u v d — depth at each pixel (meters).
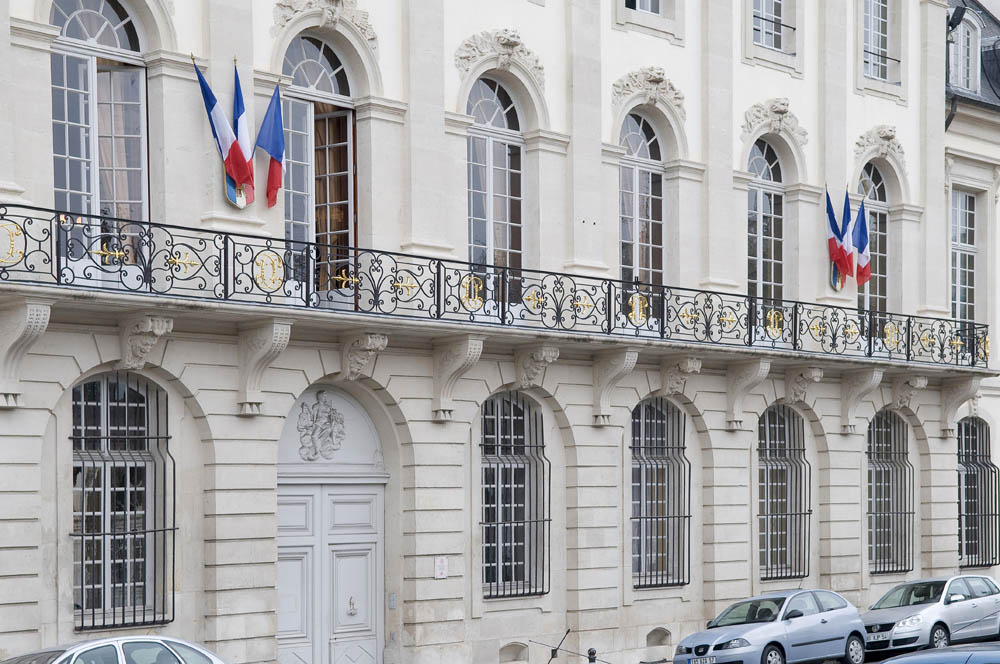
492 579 24.08
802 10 29.75
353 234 22.61
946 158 33.25
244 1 20.88
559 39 25.28
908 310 31.66
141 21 20.31
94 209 19.73
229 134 20.47
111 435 19.77
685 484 26.88
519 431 24.72
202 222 20.42
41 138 18.84
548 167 24.98
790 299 29.20
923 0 32.34
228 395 20.55
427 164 23.02
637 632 25.75
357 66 22.61
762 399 28.11
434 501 22.91
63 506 18.98
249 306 19.73
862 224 29.95
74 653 15.20
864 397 30.20
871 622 25.16
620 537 25.62
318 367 21.55
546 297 24.28
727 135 27.78
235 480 20.52
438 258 22.30
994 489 34.06
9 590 18.20
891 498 31.47
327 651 22.14
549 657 24.52
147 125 20.28
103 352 19.30
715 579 26.95
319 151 22.66
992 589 26.50
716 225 27.48
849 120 30.52
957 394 31.92
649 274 26.97
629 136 26.88
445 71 23.52
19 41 18.64
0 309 18.14
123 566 19.80
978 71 34.72
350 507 22.58
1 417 18.28
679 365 26.00
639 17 26.58
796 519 29.11
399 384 22.56
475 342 22.48
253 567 20.61
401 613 22.72
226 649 20.19
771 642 22.66
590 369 25.20
